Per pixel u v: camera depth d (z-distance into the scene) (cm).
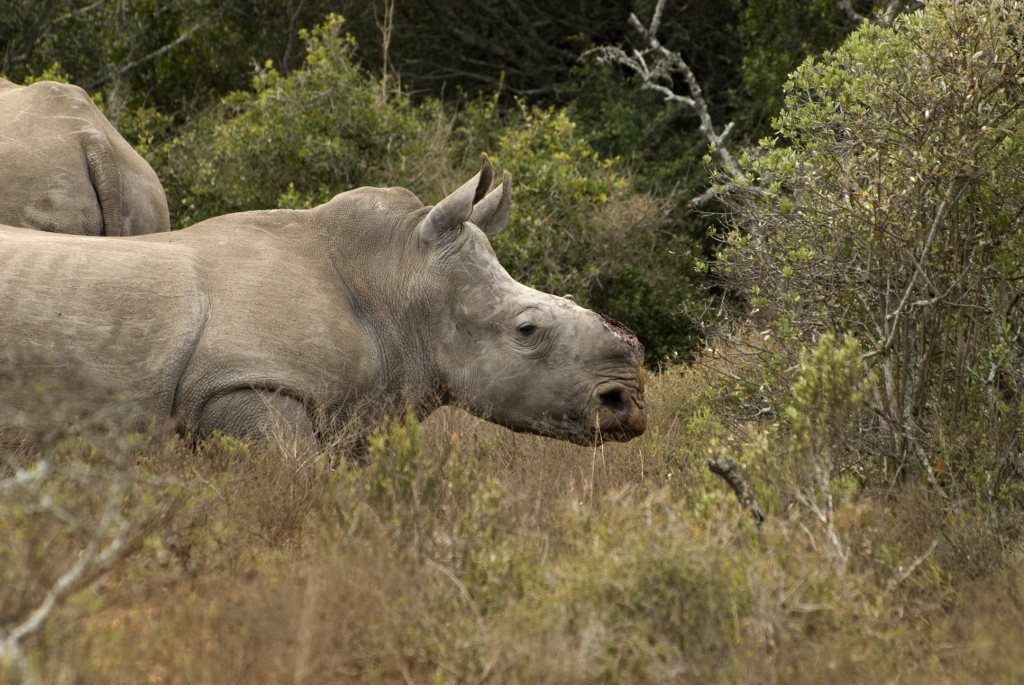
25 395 2053
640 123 5759
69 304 2155
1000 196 2341
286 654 1388
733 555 1587
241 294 2256
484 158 2466
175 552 1672
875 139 2369
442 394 2467
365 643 1466
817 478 1814
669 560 1528
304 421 2228
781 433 2291
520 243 4216
